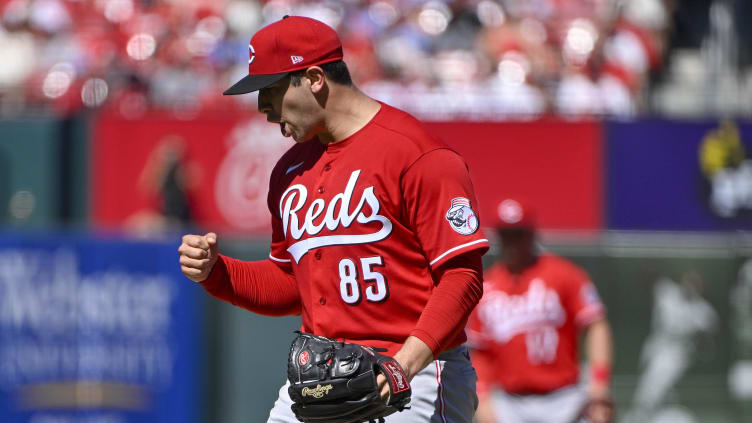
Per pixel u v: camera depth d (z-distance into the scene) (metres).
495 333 22.30
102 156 29.09
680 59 38.25
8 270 25.89
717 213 28.62
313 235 10.46
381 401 9.62
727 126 28.77
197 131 29.09
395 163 10.09
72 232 26.80
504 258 22.61
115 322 26.00
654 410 26.78
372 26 36.88
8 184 28.91
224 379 26.08
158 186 28.97
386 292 10.25
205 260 10.98
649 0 38.75
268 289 11.51
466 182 10.12
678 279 27.06
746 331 27.02
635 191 28.66
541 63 35.25
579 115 29.53
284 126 10.45
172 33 35.72
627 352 26.88
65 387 25.83
